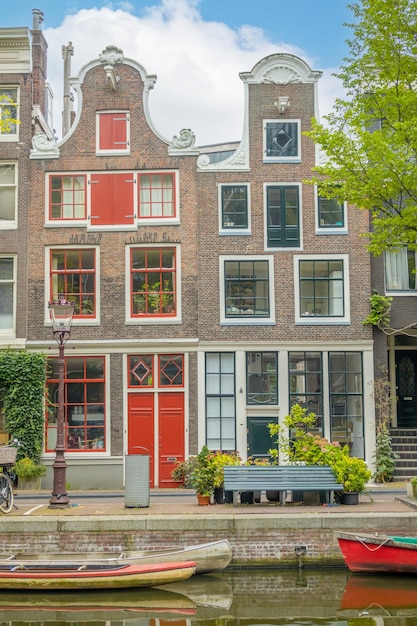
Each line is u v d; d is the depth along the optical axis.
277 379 23.23
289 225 23.72
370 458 22.78
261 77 24.03
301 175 23.81
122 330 23.34
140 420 23.14
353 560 14.34
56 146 23.95
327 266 23.64
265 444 23.06
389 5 17.81
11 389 22.80
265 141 23.89
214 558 14.38
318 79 24.05
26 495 20.61
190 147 23.83
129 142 23.89
